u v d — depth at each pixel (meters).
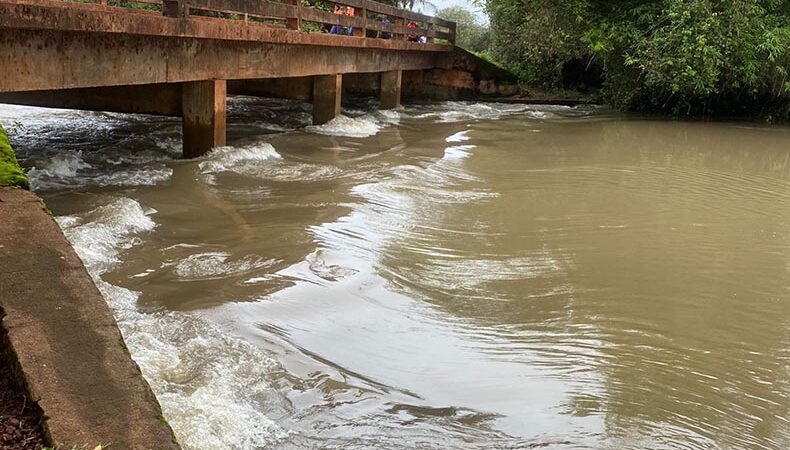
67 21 6.36
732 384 4.39
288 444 3.52
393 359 4.46
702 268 6.45
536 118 17.50
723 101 19.27
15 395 3.02
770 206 8.91
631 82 19.50
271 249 6.17
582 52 20.53
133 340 4.26
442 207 8.00
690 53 17.00
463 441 3.64
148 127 12.69
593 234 7.30
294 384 4.07
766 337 5.09
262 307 5.00
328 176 9.13
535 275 6.04
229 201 7.69
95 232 6.19
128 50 7.65
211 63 9.33
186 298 5.06
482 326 5.00
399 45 16.72
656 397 4.18
